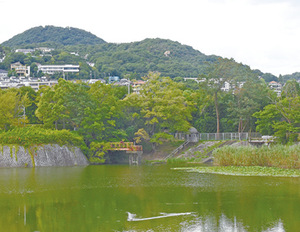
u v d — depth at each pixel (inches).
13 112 4033.0
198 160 3811.5
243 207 1651.1
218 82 4539.9
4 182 2341.3
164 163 3722.9
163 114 4116.6
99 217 1514.5
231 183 2214.6
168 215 1536.7
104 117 4042.8
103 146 3937.0
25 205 1710.1
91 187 2146.9
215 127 4726.9
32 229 1379.2
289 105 3823.8
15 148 3366.1
